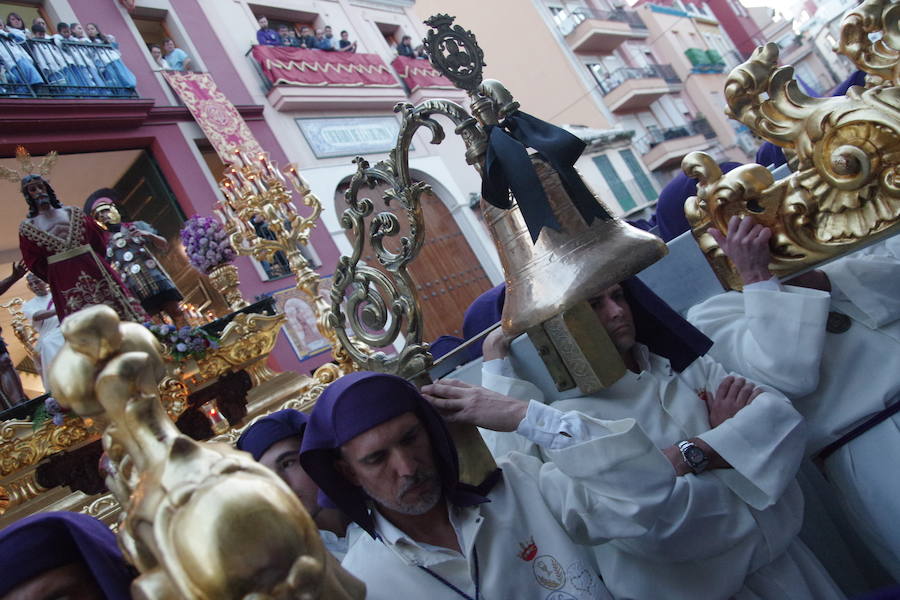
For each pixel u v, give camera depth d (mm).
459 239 12078
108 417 455
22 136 7629
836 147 1241
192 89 9250
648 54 22766
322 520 1693
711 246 1618
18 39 7949
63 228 3705
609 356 1361
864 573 2068
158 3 9984
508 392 1704
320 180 10312
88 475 2803
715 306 1933
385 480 1246
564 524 1439
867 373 1681
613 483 1308
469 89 1249
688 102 23047
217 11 10719
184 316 4574
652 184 19469
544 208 1108
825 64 25984
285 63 10758
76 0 8992
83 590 810
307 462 1303
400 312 1422
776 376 1620
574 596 1326
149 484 408
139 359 430
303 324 8594
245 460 422
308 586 374
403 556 1327
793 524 1549
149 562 429
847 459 1725
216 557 357
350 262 1442
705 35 26344
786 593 1499
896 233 1238
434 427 1323
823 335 1549
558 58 19797
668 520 1415
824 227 1338
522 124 1217
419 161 11852
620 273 1128
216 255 4426
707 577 1468
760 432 1486
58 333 3977
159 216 9266
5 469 2645
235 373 3455
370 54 12148
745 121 1337
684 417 1659
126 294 3691
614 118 19938
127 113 8430
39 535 799
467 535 1344
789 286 1636
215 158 9773
